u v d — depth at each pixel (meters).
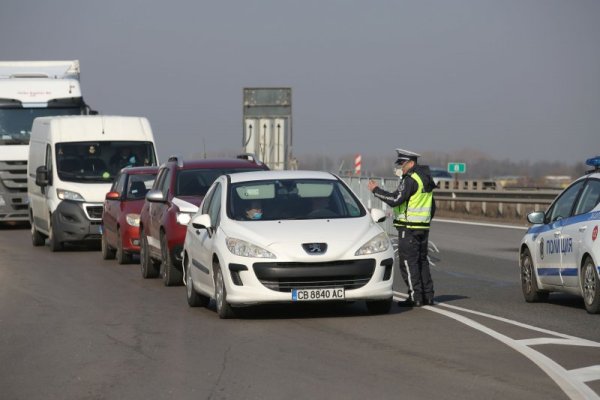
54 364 12.99
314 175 18.14
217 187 18.44
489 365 12.23
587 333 14.81
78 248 35.09
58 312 18.30
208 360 12.95
